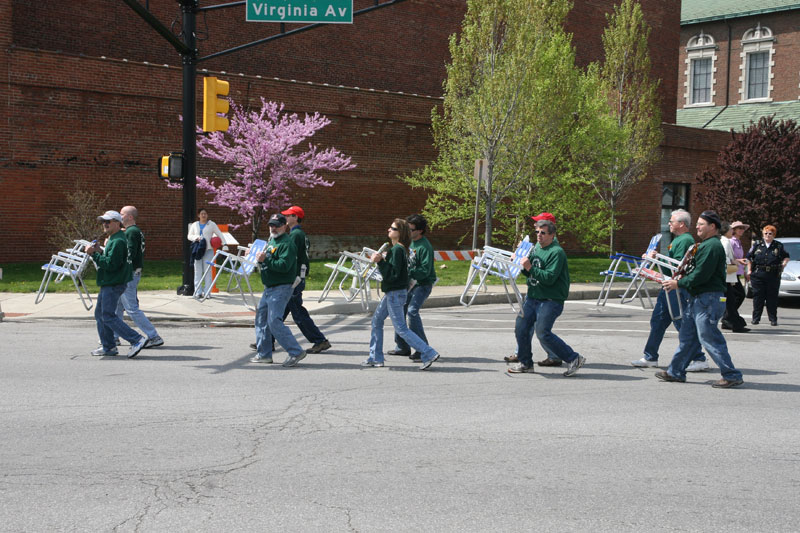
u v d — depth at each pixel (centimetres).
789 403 821
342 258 1728
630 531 473
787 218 3119
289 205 2648
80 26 2792
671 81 4694
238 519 485
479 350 1154
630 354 1138
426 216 2816
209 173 2589
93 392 838
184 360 1036
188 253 1680
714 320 895
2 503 509
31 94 2298
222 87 1648
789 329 1484
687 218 1024
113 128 2431
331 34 3444
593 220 2831
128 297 1111
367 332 1333
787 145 3162
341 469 585
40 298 1631
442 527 475
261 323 1016
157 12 2966
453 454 626
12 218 2292
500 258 1440
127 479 558
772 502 525
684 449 647
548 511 504
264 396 827
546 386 899
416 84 3744
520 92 2416
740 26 5675
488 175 2480
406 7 3681
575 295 2098
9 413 744
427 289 1056
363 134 2933
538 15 2567
